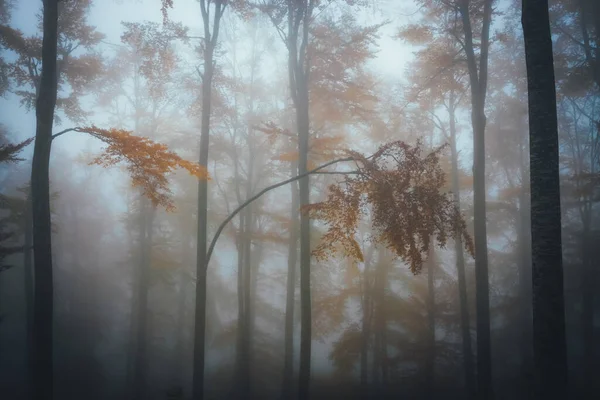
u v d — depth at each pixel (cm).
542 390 818
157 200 1276
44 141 1198
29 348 2080
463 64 2016
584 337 2366
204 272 1352
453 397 2233
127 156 1170
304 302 1515
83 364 2558
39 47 2033
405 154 1128
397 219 1051
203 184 1490
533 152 865
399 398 2327
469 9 1892
